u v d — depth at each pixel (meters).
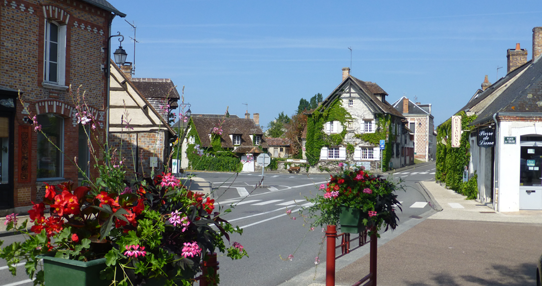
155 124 20.66
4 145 12.54
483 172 18.23
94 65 15.16
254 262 7.99
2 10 12.42
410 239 10.41
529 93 15.90
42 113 13.51
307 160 49.81
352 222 5.16
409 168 54.81
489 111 19.23
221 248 3.10
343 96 48.41
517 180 15.30
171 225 2.64
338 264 7.81
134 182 2.91
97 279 2.33
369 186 5.24
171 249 2.61
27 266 2.41
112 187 2.90
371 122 47.78
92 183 2.96
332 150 49.09
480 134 17.41
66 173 14.26
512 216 14.38
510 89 20.64
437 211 15.89
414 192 24.39
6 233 9.84
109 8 15.42
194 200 3.02
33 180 13.23
